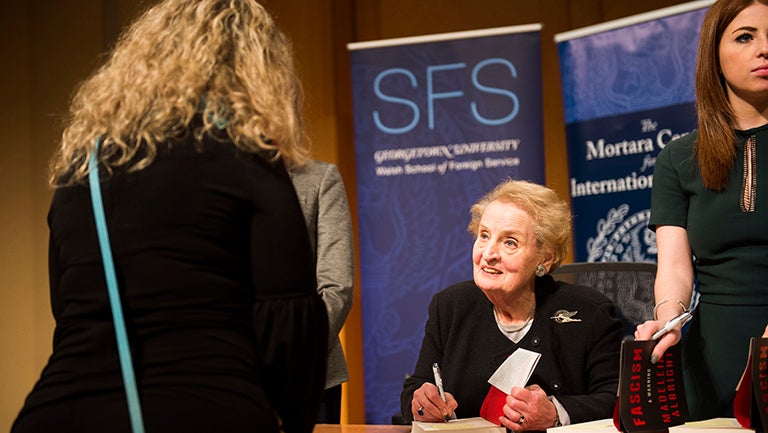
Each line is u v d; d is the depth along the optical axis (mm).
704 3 3482
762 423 1245
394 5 5406
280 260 1028
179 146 1045
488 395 1796
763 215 1675
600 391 1861
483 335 1987
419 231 4121
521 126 4023
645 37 3633
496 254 1891
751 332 1688
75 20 5113
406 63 4148
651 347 1299
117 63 1175
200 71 1106
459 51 4098
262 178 1042
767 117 1705
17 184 5098
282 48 1229
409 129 4133
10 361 5035
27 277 5070
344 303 2121
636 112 3645
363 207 4184
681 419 1312
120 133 1074
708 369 1748
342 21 5426
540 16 5203
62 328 1035
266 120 1102
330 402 2357
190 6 1197
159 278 1000
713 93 1718
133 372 962
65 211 1075
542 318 1948
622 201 3668
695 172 1778
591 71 3775
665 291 1736
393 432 1788
